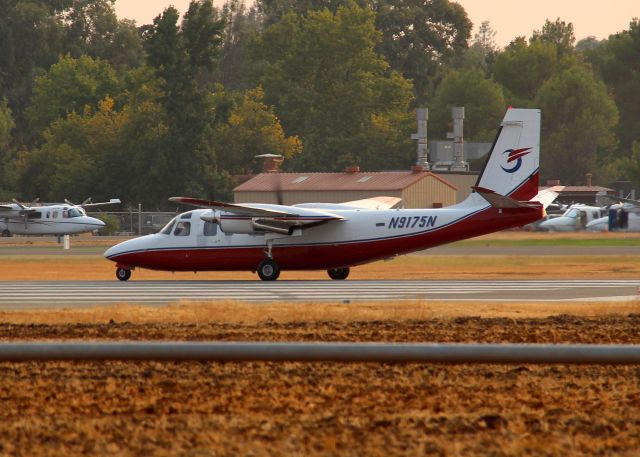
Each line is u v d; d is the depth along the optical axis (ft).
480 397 150.71
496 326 237.25
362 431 127.44
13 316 262.67
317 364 178.29
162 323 247.91
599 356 125.49
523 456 116.06
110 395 152.05
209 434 125.80
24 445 120.78
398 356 127.03
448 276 436.35
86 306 303.89
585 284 379.14
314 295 341.00
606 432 127.24
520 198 417.28
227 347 128.16
